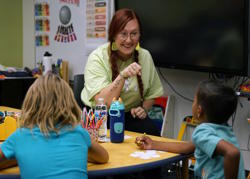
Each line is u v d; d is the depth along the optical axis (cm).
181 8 328
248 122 311
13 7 518
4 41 514
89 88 227
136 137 189
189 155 167
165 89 378
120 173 143
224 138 153
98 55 236
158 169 206
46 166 128
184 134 359
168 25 341
